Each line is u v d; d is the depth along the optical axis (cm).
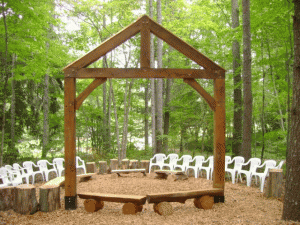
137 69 471
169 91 1452
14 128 1164
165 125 1529
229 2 1103
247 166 774
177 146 1176
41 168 763
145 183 680
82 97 470
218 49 1065
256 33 821
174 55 1236
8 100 1191
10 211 455
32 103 1298
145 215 434
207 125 957
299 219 365
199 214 431
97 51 465
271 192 548
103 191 599
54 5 846
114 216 430
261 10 746
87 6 898
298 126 366
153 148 1114
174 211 455
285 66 814
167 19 1198
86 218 421
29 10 704
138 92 1700
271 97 959
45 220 414
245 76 784
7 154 1052
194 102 1059
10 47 752
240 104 970
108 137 1359
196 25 1018
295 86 371
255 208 466
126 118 1098
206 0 1096
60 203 514
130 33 470
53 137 1241
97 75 466
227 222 381
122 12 1004
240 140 926
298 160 366
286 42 796
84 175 719
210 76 488
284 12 700
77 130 1315
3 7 661
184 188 623
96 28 970
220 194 493
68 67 466
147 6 1261
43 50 848
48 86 1242
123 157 1085
